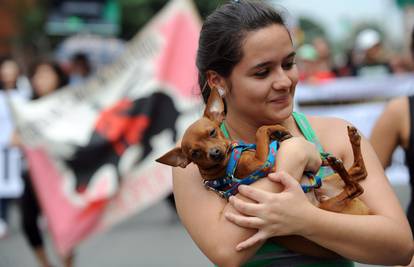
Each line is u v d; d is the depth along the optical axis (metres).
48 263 7.84
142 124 7.68
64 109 7.76
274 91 2.65
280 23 2.67
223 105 2.63
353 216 2.60
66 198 7.43
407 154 4.00
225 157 2.56
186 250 8.61
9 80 10.13
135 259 8.27
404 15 23.95
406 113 3.97
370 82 11.23
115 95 7.80
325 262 2.68
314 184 2.62
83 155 7.50
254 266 2.66
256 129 2.79
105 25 25.31
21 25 29.47
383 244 2.62
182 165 2.62
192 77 7.82
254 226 2.51
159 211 11.32
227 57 2.69
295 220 2.51
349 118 11.26
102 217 7.45
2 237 10.17
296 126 2.88
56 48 27.31
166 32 7.88
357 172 2.73
